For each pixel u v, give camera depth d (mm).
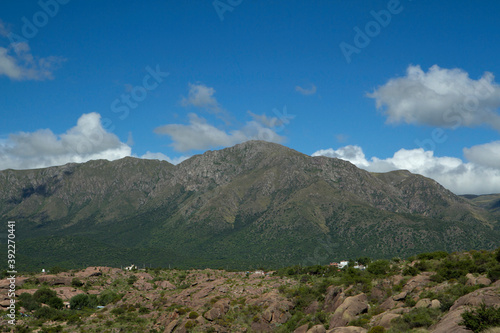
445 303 49062
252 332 69625
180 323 75625
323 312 65625
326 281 85562
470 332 36906
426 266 73500
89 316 94688
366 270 90500
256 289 96625
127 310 97375
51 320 92938
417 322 45531
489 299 42500
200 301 91062
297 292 81688
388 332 45375
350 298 58656
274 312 72938
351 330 46500
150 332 78688
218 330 70312
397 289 62844
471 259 74312
